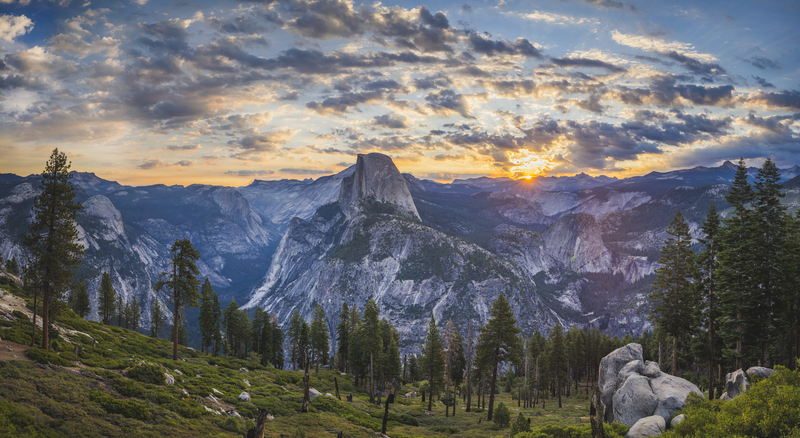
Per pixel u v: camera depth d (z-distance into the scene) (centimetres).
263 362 10450
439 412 7156
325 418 4553
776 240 4412
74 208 4200
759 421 2148
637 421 3055
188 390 4153
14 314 4869
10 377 2853
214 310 9619
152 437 2681
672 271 5234
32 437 2108
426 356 7944
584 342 11619
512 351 6116
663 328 5306
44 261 3931
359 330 8000
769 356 5528
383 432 4266
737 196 4703
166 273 6178
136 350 5972
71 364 3694
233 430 3319
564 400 9606
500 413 5597
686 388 3475
